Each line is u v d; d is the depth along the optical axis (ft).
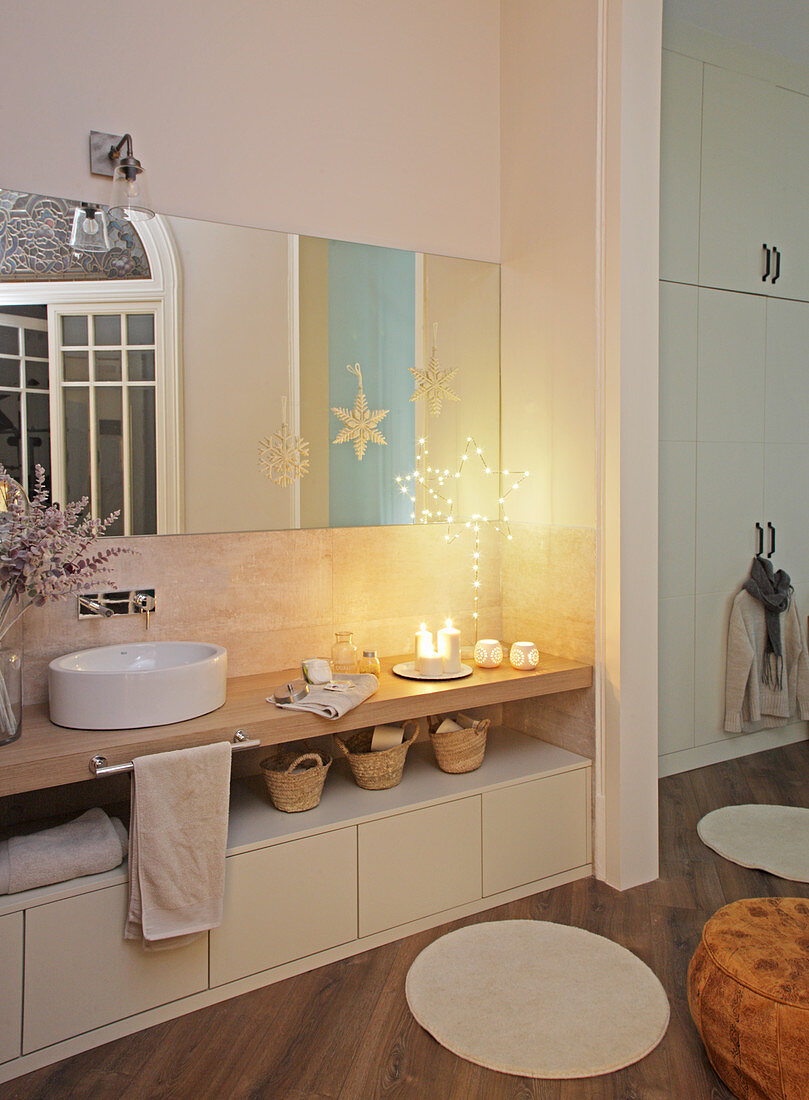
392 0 8.84
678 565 11.47
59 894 5.88
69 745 6.06
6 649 6.12
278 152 8.22
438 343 9.31
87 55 7.23
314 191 8.45
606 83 8.11
